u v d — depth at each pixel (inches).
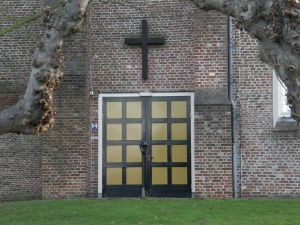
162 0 713.6
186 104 714.2
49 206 590.6
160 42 708.0
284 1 356.8
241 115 691.4
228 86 692.1
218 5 394.0
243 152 689.0
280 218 520.4
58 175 676.7
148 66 716.7
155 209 560.4
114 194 712.4
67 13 415.5
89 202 611.5
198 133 677.3
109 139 718.5
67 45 685.3
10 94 697.0
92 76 717.3
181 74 712.4
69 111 680.4
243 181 687.1
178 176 710.5
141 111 717.9
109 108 719.7
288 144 687.7
